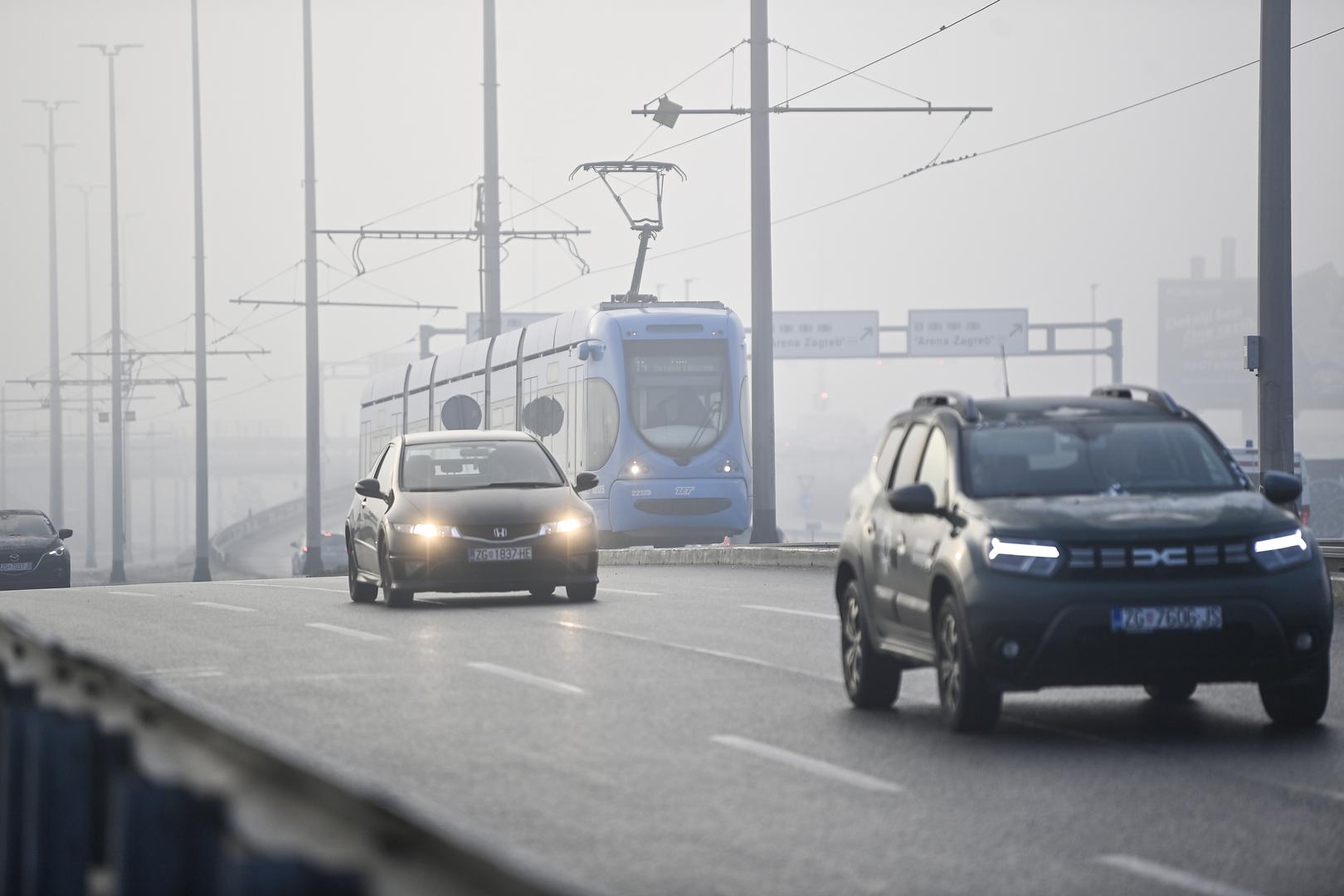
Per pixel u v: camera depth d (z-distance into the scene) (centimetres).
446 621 4822
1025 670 2714
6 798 1393
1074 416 3073
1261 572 2739
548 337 9975
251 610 5453
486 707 3108
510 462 5716
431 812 2145
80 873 1256
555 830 2047
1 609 5731
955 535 2831
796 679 3519
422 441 5772
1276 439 6019
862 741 2742
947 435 3053
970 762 2544
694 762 2538
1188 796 2269
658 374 9231
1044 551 2727
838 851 1939
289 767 1029
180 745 1247
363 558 5716
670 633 4428
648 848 1952
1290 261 6038
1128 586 2708
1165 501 2831
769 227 9400
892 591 3047
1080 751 2641
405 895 802
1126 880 1802
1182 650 2709
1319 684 2803
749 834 2033
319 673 3616
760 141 9450
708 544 9275
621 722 2933
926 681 3544
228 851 904
